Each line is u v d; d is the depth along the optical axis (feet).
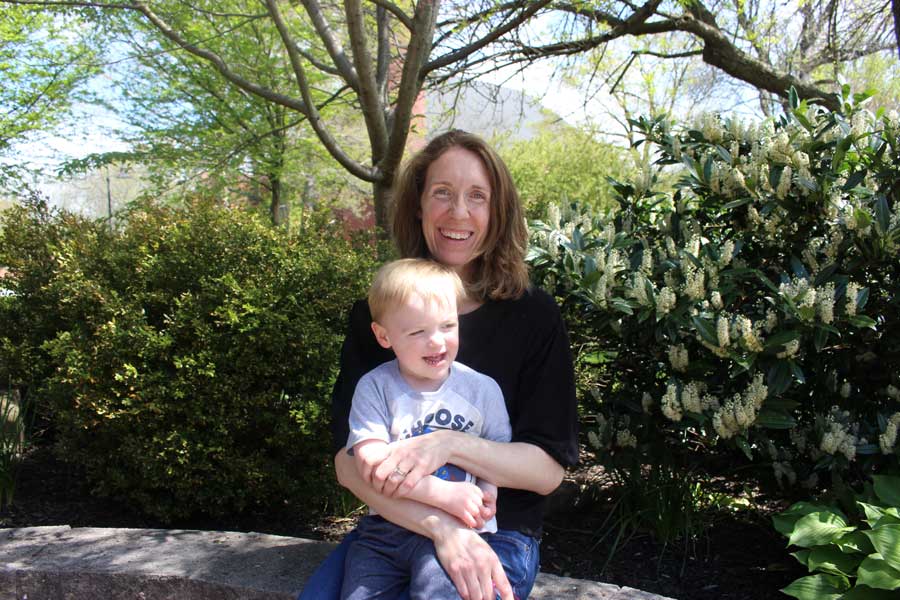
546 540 10.47
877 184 9.92
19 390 14.56
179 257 11.13
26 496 11.84
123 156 31.89
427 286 5.75
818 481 9.98
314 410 10.14
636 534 10.50
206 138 32.07
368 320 6.68
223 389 10.11
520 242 6.60
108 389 10.27
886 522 7.27
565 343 6.43
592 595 7.34
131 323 10.56
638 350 10.54
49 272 13.87
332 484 10.82
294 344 10.23
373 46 25.17
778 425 8.57
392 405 5.91
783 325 8.87
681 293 9.45
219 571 7.85
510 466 5.74
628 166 53.88
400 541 5.75
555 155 55.88
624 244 10.39
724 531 10.64
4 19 28.55
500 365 6.26
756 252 10.52
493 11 18.06
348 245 13.05
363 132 44.91
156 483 10.23
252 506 11.52
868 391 10.07
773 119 10.64
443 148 6.59
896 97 39.55
